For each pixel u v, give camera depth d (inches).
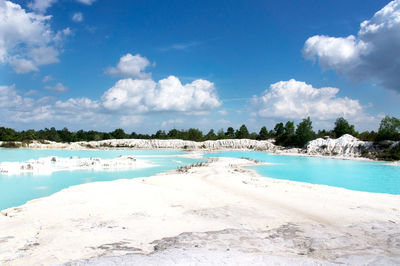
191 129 4362.7
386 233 390.3
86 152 2400.3
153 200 578.2
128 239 353.1
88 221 425.7
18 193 758.5
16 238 346.0
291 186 775.1
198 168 1220.5
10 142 2706.7
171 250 292.4
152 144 3179.1
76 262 253.0
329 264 258.1
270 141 3531.0
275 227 423.2
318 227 422.0
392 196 673.6
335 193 689.6
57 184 886.4
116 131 4475.9
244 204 564.1
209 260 253.6
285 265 247.9
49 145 2748.5
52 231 376.5
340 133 3075.8
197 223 433.7
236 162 1587.1
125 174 1104.2
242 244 336.8
